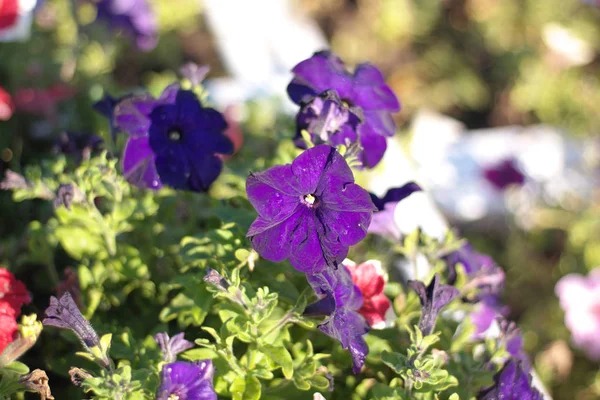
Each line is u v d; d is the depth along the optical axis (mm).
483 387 801
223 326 768
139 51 1360
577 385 1128
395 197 815
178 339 746
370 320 791
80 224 854
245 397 760
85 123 1091
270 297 750
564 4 1655
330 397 802
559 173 1306
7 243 895
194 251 794
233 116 1062
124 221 844
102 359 742
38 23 1191
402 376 765
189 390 728
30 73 1098
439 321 827
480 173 1231
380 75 796
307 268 735
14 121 1049
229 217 804
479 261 885
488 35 1620
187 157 824
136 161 816
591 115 1482
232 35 1274
